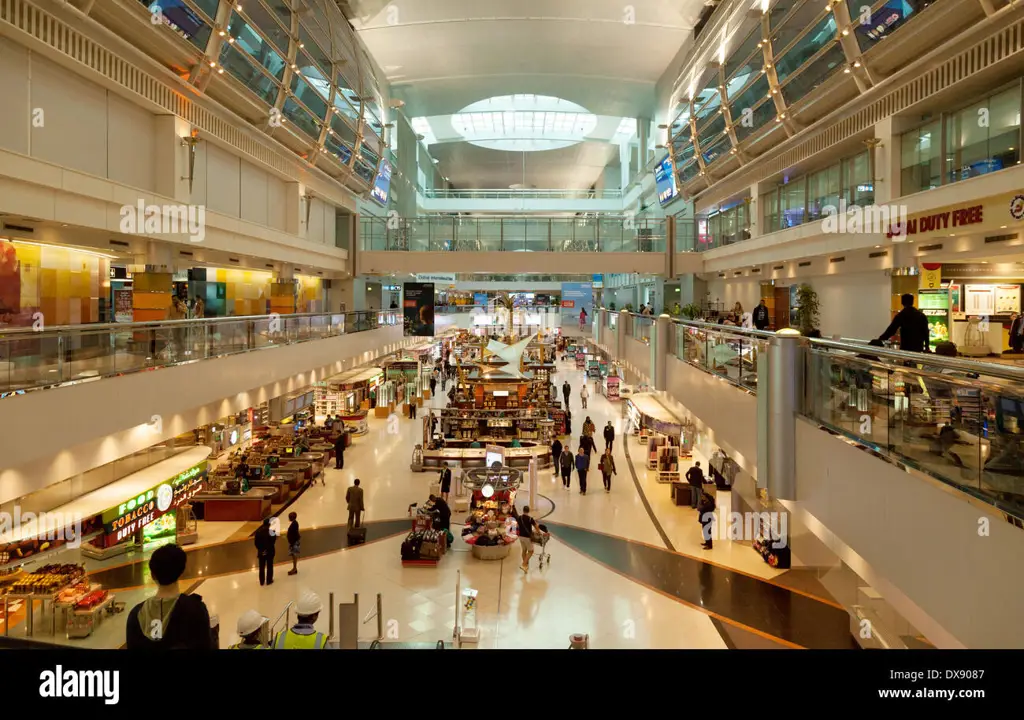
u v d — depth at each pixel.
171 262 14.46
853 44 13.39
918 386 4.41
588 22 26.77
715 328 10.10
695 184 26.64
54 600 8.67
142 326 9.25
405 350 33.94
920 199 12.11
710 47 21.95
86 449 7.95
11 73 9.93
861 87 13.99
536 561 11.86
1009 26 9.97
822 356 6.18
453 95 35.56
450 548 12.57
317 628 9.02
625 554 12.21
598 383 32.75
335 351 20.11
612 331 27.16
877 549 4.90
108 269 16.00
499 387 22.88
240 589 10.59
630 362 21.02
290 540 11.31
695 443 17.91
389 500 15.55
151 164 13.86
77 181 10.64
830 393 6.00
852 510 5.32
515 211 46.84
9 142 9.88
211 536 13.11
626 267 26.94
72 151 11.36
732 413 8.88
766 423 6.88
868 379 5.18
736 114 20.52
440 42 28.73
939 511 4.05
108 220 11.61
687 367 12.23
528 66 31.61
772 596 10.38
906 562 4.48
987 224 10.52
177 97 14.14
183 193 14.43
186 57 13.65
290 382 16.11
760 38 17.58
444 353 40.16
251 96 16.59
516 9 25.73
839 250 15.30
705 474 17.36
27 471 6.88
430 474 17.91
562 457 16.67
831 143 15.78
